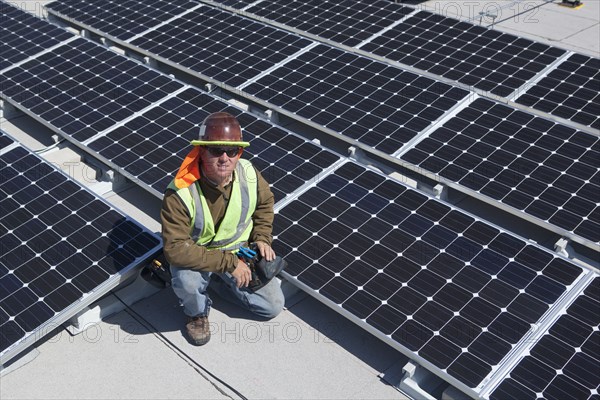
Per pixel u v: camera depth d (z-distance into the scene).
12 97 13.04
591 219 9.47
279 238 8.80
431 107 11.98
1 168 10.00
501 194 10.03
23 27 16.08
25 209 9.17
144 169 10.48
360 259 8.41
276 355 8.17
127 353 8.19
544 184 10.11
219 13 16.69
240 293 8.45
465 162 10.70
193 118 11.55
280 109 12.52
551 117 12.10
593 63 13.45
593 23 18.69
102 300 8.64
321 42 15.54
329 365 8.04
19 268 8.30
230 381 7.84
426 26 15.55
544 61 13.69
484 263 8.20
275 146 10.62
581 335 7.31
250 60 14.27
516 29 18.44
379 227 8.82
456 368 7.10
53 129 11.92
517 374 6.99
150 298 9.02
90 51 14.41
